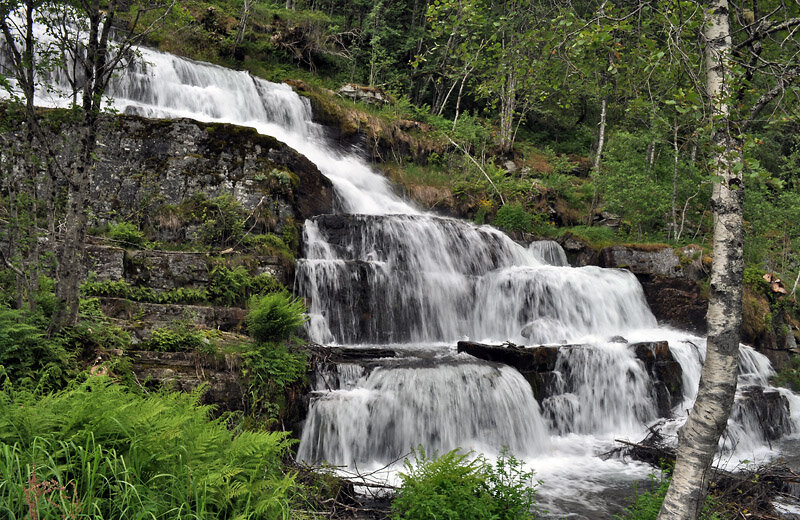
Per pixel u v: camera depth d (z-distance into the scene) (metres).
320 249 14.97
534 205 24.08
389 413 9.52
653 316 17.98
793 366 18.16
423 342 14.62
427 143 26.02
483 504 5.90
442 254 16.81
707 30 5.71
